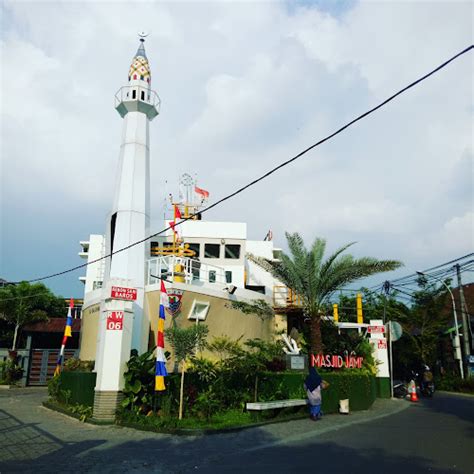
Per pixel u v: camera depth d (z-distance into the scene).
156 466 8.25
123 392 13.12
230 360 14.70
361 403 17.67
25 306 27.42
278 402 13.69
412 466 8.12
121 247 18.23
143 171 19.69
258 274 29.78
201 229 26.42
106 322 13.45
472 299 35.88
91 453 9.22
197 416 13.04
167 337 13.55
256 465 8.27
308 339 22.83
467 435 11.46
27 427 12.14
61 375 16.30
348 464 8.28
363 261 18.95
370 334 24.38
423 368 27.20
